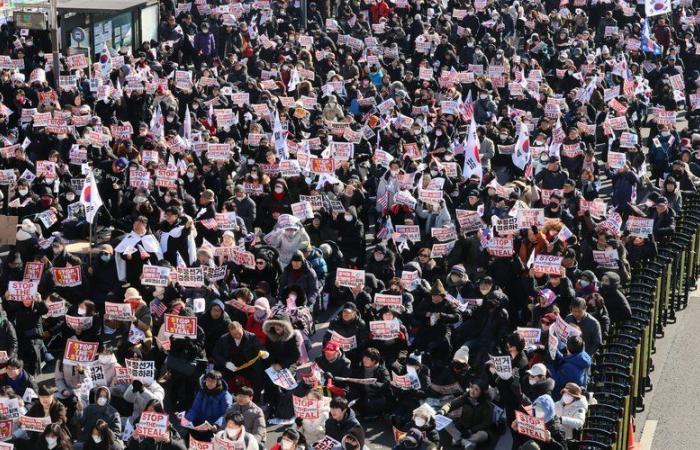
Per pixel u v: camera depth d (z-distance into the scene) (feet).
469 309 158.30
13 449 126.11
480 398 139.54
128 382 139.13
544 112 248.32
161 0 319.88
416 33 316.60
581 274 158.61
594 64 281.95
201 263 165.68
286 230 172.45
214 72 261.24
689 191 205.98
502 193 187.83
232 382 144.66
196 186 202.90
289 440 122.72
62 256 169.27
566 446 128.77
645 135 268.62
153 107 241.14
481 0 326.24
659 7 307.37
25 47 275.39
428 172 196.75
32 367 157.48
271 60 291.99
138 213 187.21
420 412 129.39
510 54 296.92
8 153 210.79
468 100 252.42
